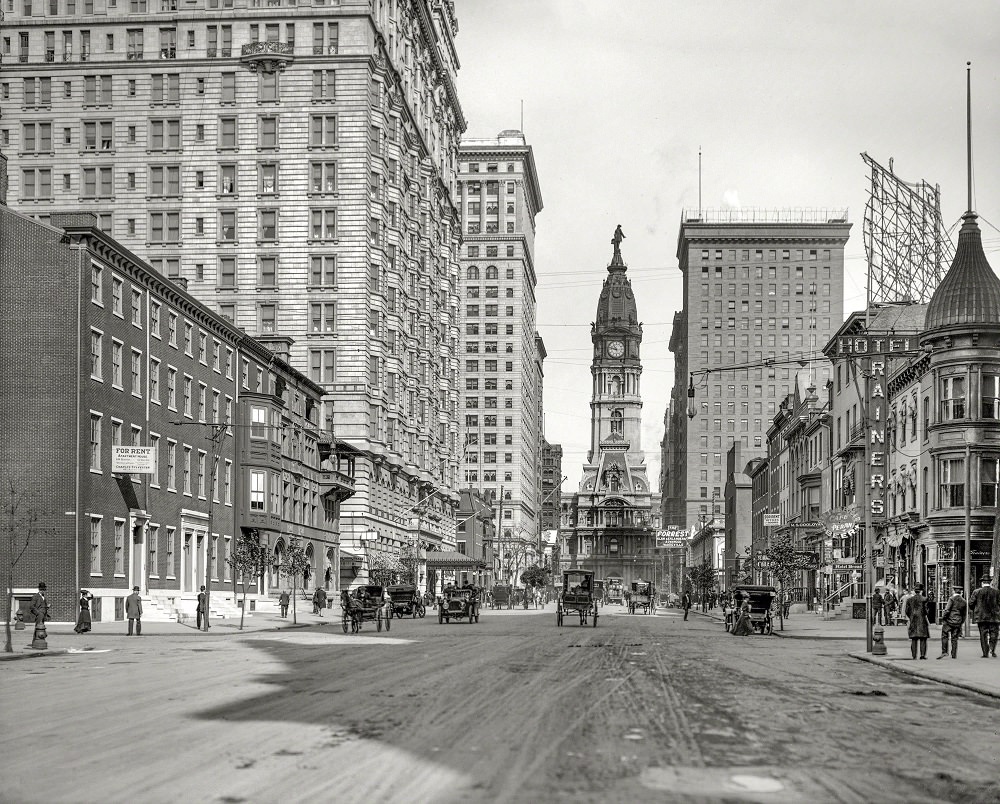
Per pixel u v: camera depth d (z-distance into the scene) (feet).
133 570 180.45
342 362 304.30
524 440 655.76
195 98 308.81
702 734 53.16
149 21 309.01
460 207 634.43
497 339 629.51
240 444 233.35
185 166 307.78
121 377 175.73
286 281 305.94
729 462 548.31
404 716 57.88
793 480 344.69
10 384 161.27
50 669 89.97
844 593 260.83
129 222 307.78
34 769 42.60
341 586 303.07
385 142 322.75
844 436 271.69
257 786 39.29
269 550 224.74
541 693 70.33
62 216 163.63
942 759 47.88
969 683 81.35
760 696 71.31
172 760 44.42
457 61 464.24
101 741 49.26
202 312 209.67
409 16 355.97
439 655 106.63
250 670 87.10
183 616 183.32
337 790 38.60
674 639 148.46
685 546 569.64
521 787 39.34
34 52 309.01
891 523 220.02
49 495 159.94
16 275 162.50
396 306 328.29
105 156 307.58
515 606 431.43
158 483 190.49
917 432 208.64
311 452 279.08
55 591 158.92
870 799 38.99
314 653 109.40
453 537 447.42
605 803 36.96
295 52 308.60
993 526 185.78
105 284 170.40
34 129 308.40
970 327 188.24
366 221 308.60
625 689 74.02
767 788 40.16
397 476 344.69
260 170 307.99
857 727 57.26
